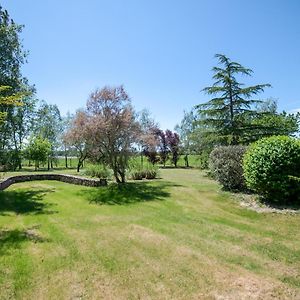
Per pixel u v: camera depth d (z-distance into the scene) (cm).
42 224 806
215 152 1183
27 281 446
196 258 528
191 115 3803
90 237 668
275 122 2197
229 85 1792
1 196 1330
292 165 845
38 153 3114
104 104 1505
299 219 745
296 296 395
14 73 1753
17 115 1861
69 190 1500
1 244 628
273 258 524
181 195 1169
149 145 1656
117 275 464
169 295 402
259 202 914
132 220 824
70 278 455
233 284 429
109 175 1956
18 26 1761
